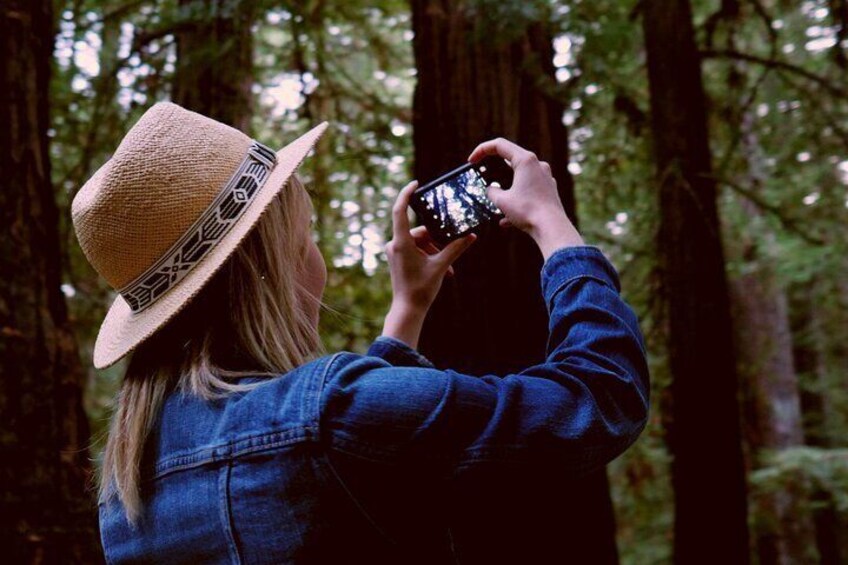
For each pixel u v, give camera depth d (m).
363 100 5.07
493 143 1.25
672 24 4.77
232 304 1.11
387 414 0.97
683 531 4.80
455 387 0.99
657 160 4.80
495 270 2.54
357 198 4.73
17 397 2.81
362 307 4.55
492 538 2.17
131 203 1.09
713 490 4.70
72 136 4.55
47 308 2.94
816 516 10.25
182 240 1.10
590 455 0.98
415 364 1.19
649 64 4.83
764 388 9.27
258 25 4.78
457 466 0.97
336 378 1.01
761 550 9.09
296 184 1.19
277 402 1.02
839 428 11.62
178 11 3.59
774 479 8.24
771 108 5.43
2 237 2.88
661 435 6.17
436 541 1.01
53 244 3.03
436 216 1.38
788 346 9.41
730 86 5.38
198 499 1.04
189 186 1.10
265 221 1.14
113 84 4.29
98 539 2.88
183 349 1.13
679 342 4.77
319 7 4.73
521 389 0.99
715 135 6.09
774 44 5.12
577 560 2.34
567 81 3.85
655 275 5.16
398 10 5.27
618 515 8.80
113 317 1.25
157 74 4.37
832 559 10.87
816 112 5.38
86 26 4.39
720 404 4.71
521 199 1.18
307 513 0.98
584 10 3.86
